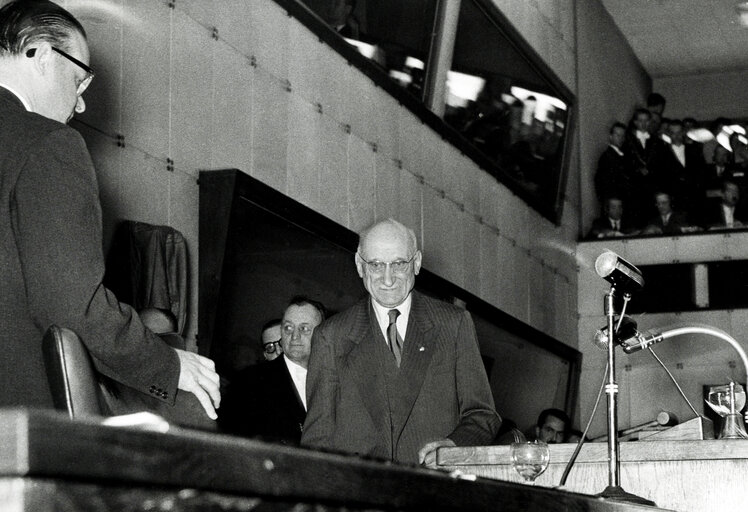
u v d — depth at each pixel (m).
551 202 13.92
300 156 7.98
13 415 1.25
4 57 2.75
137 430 1.36
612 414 3.75
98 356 2.44
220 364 6.56
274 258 7.19
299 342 6.15
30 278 2.39
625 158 15.95
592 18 16.45
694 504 3.79
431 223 10.42
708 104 19.42
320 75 8.37
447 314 4.36
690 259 14.77
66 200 2.46
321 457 1.65
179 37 6.62
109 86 5.96
